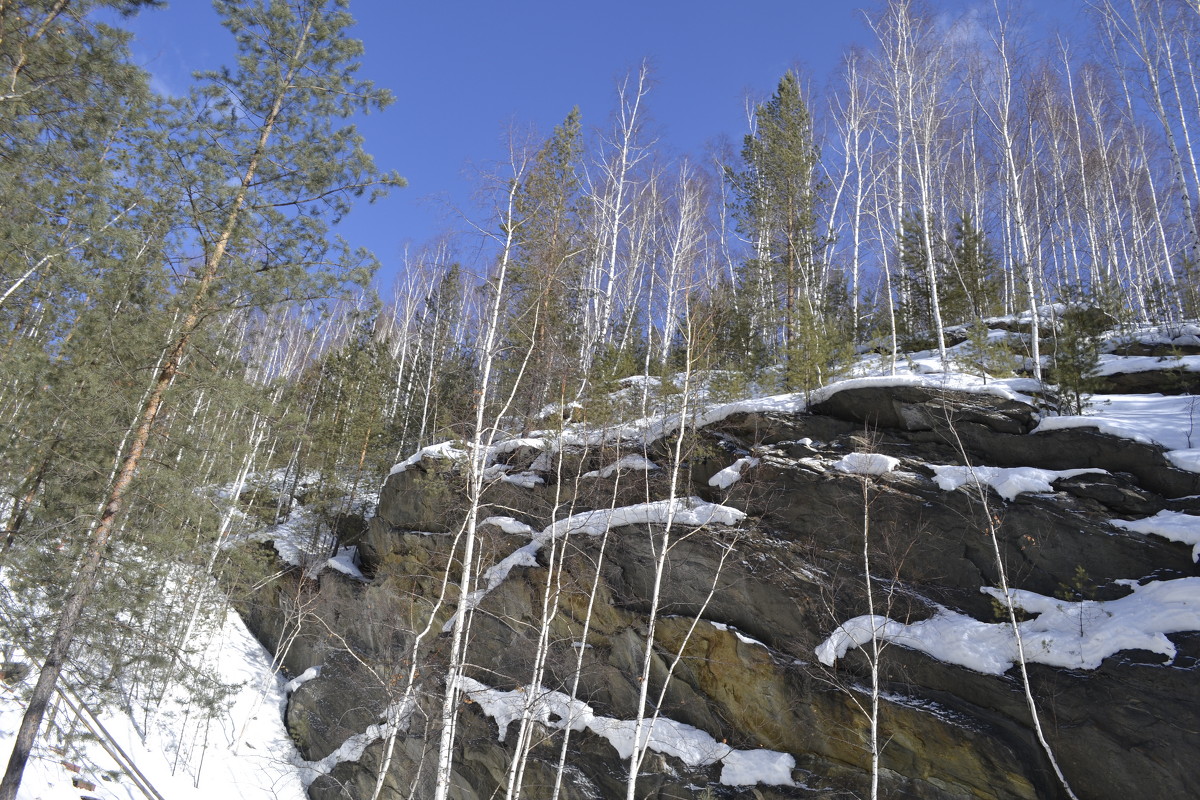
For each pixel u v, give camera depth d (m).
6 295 12.81
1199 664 9.50
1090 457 12.91
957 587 12.70
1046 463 13.36
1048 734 10.20
